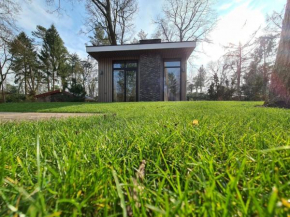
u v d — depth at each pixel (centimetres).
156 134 96
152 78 1002
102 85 1112
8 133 118
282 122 145
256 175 49
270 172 47
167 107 405
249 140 84
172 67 1083
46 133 119
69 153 65
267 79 1397
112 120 196
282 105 383
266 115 202
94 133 116
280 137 84
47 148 78
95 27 1552
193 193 40
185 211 33
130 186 42
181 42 898
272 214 28
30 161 62
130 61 1092
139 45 930
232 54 1634
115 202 39
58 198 40
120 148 78
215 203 36
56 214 29
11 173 52
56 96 1440
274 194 28
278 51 405
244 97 1493
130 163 63
